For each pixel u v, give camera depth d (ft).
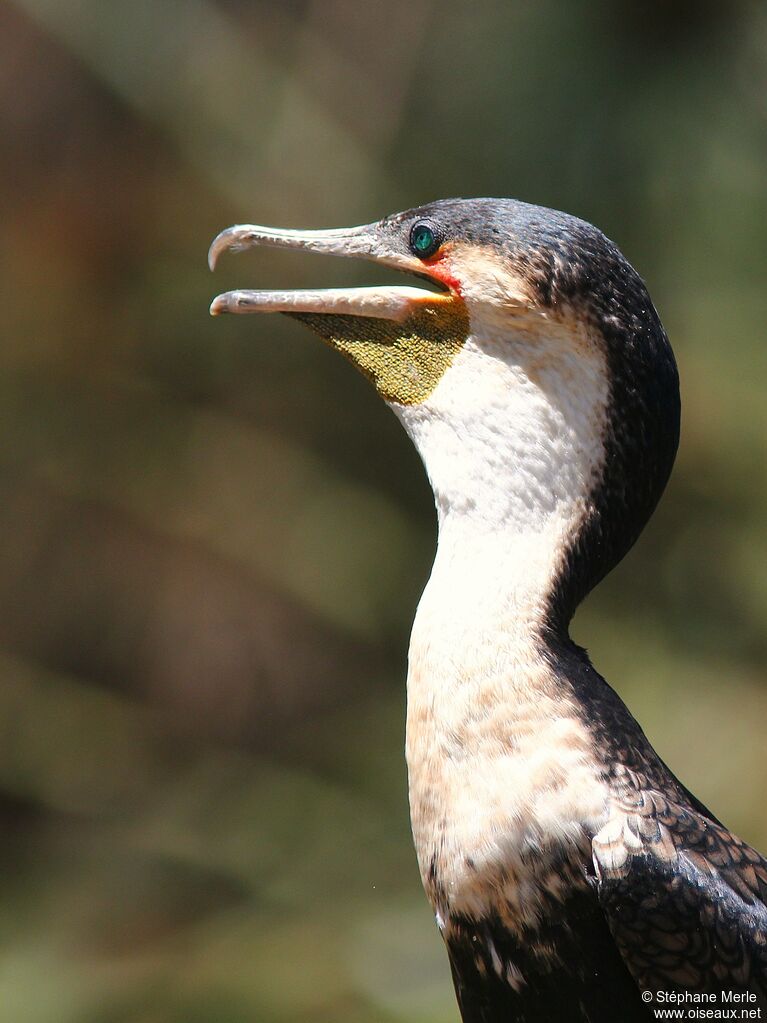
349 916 32.76
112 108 41.96
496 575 15.10
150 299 40.22
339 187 39.52
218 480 39.78
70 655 40.96
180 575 41.09
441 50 39.96
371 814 35.76
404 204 39.06
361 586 38.58
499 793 14.34
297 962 31.32
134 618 41.22
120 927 35.35
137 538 41.16
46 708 39.91
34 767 39.04
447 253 15.81
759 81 36.83
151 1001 31.24
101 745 39.73
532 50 37.19
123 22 39.88
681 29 36.19
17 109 41.88
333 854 34.91
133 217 40.75
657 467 15.69
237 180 39.86
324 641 41.16
